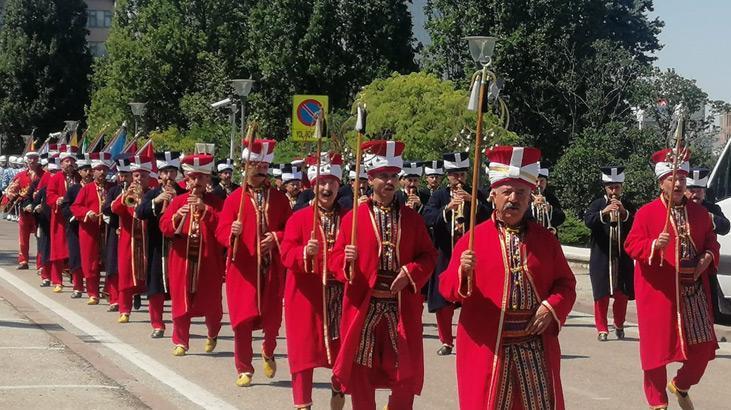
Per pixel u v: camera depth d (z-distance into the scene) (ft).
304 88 160.45
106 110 191.93
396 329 25.62
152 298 44.45
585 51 130.52
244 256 33.88
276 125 161.68
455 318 53.98
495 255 21.30
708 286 31.01
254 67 166.61
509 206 21.30
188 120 179.52
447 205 42.34
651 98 107.34
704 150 101.81
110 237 52.19
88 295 56.13
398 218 25.89
